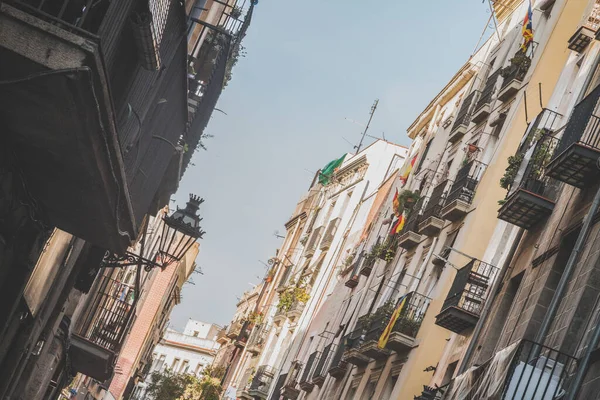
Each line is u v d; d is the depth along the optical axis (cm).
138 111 1825
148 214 2759
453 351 2527
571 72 2409
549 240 1864
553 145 2053
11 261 1808
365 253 4528
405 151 6216
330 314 4984
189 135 2562
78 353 3319
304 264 6431
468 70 3862
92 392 5431
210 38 2556
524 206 1988
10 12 1242
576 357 1437
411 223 3512
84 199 1681
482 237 2797
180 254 2420
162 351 11531
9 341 2059
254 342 6712
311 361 4684
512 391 1412
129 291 3419
